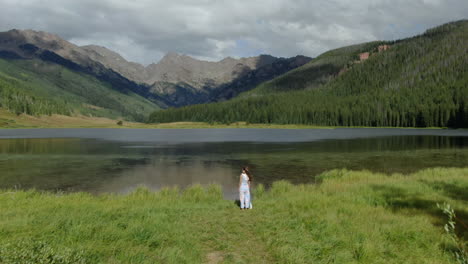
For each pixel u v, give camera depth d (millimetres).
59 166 34906
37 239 7395
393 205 13016
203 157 43562
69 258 6172
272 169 32656
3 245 6352
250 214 11891
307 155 44938
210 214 11797
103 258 6605
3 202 13844
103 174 29875
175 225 9641
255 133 123875
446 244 7883
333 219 10281
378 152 47812
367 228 9266
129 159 41344
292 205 13312
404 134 101375
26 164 36375
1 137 91938
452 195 14953
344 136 93375
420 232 8961
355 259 7164
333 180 22859
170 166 35219
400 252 7594
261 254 7500
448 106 153500
